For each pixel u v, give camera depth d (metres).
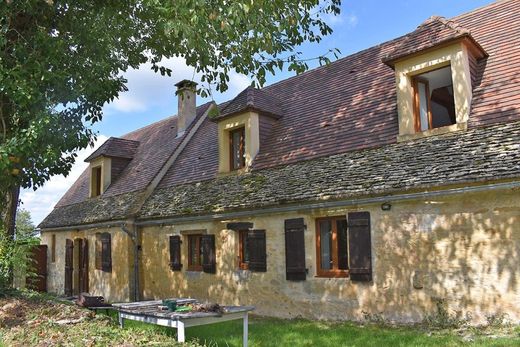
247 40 8.33
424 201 8.22
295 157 11.64
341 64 14.12
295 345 7.28
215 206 11.85
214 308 6.84
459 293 7.64
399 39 13.07
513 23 10.40
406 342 6.86
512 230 7.16
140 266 15.12
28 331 6.17
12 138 8.55
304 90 14.28
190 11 7.38
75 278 18.69
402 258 8.43
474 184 7.40
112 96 10.66
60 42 8.97
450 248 7.82
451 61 9.27
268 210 10.64
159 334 6.53
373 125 10.68
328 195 9.27
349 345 7.02
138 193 16.12
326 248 9.95
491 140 8.05
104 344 5.39
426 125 10.17
